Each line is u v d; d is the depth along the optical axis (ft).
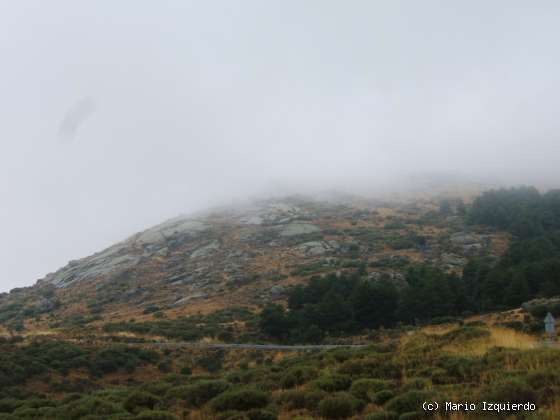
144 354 186.29
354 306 258.16
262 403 71.77
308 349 189.06
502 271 263.29
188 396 82.17
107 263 499.92
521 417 48.78
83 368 162.91
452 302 253.65
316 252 432.66
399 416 55.26
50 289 472.85
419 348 93.20
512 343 90.68
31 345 181.88
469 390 60.13
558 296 213.46
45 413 85.10
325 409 61.82
